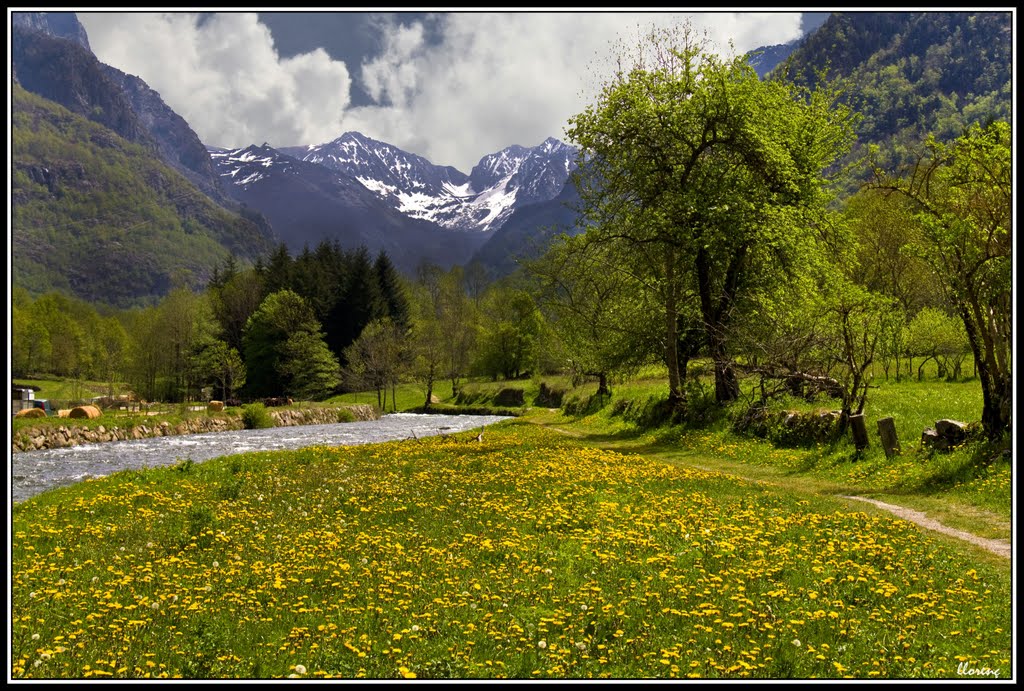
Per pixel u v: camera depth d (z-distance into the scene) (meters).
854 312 28.48
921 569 12.92
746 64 38.47
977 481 19.41
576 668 8.62
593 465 25.83
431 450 33.53
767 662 8.87
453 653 9.04
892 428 24.47
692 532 15.19
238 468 28.34
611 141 39.88
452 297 150.38
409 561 13.37
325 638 9.53
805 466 26.48
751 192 38.22
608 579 12.13
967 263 21.30
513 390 99.50
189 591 11.79
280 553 14.12
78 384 113.12
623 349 48.56
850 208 48.94
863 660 8.99
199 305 130.75
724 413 36.62
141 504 20.44
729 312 40.50
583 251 42.62
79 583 12.30
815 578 12.21
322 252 147.00
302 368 113.81
